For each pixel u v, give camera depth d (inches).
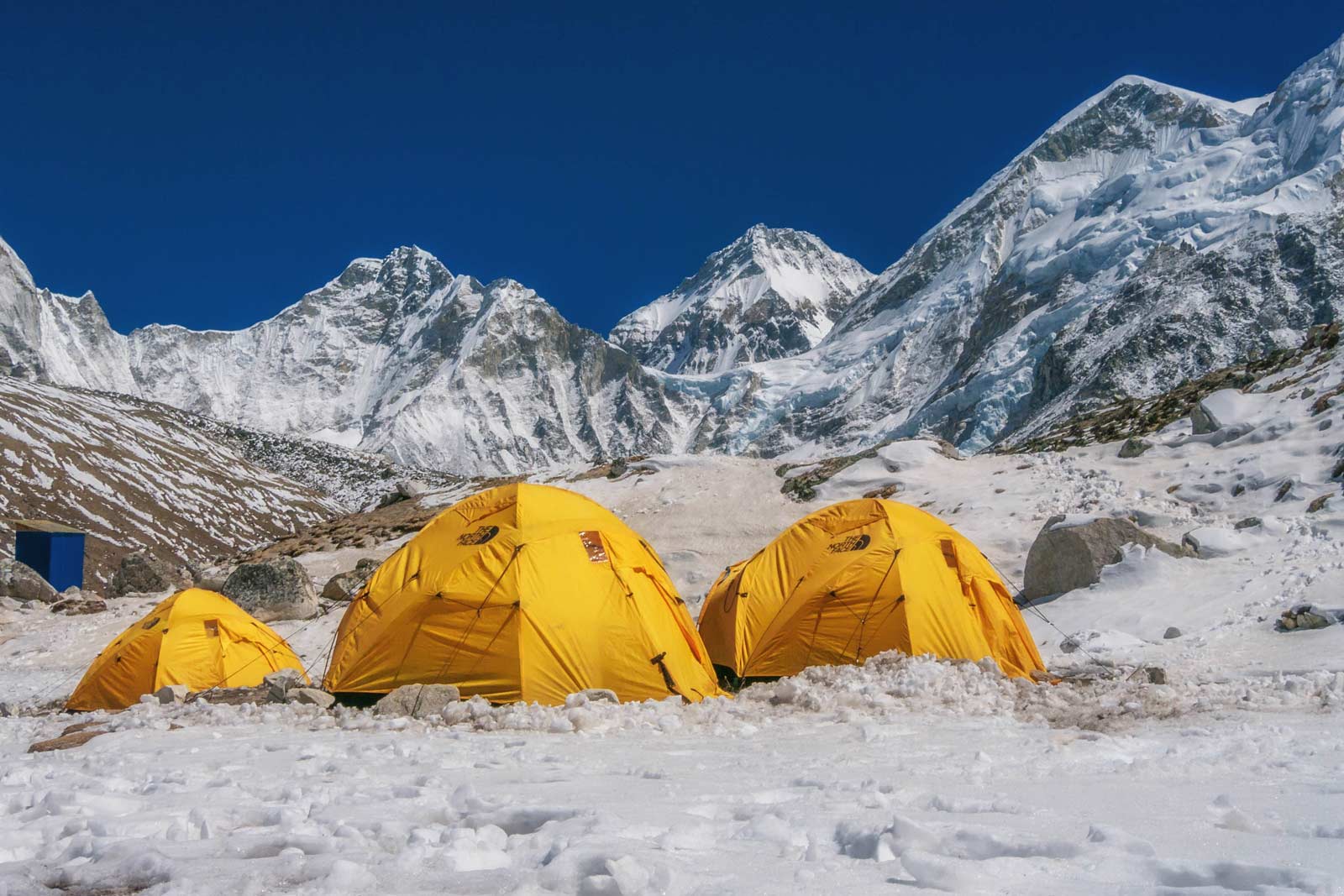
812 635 653.3
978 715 486.6
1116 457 1243.2
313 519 5152.6
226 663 790.5
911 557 660.1
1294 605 720.3
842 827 244.2
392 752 393.4
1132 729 434.9
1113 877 204.5
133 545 3986.2
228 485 5118.1
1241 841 230.8
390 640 577.0
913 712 497.7
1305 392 1178.0
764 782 322.0
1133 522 927.0
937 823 251.4
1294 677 511.8
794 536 730.8
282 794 305.6
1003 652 649.0
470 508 620.4
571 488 1581.0
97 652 1126.4
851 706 513.0
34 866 224.1
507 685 547.8
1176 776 322.3
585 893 197.0
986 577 675.4
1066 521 932.0
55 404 5216.5
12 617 1296.8
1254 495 996.6
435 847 231.3
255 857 233.6
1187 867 202.8
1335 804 264.8
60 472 4325.8
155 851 225.9
